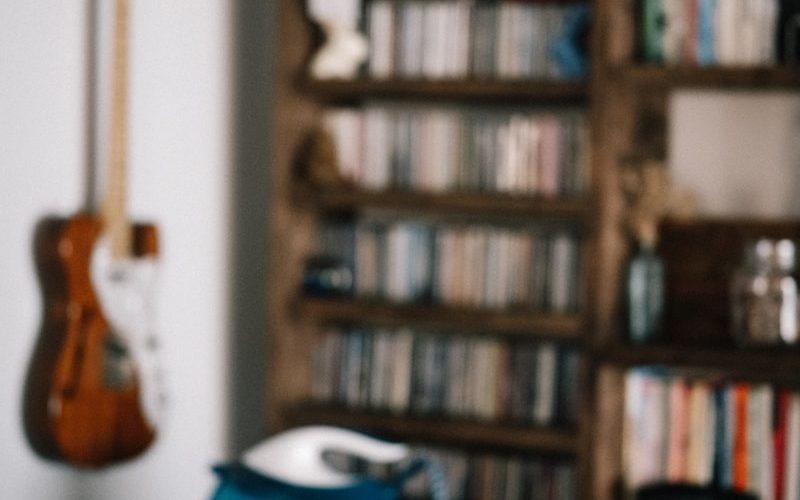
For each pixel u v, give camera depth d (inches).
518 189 100.4
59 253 79.1
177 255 97.7
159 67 94.1
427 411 103.6
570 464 100.9
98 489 88.3
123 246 82.7
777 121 101.7
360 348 105.3
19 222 78.2
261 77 112.9
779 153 101.7
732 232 95.0
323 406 105.0
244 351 110.8
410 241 103.6
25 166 78.8
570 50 98.0
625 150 99.8
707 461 95.0
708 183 103.4
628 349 94.0
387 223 111.0
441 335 104.3
